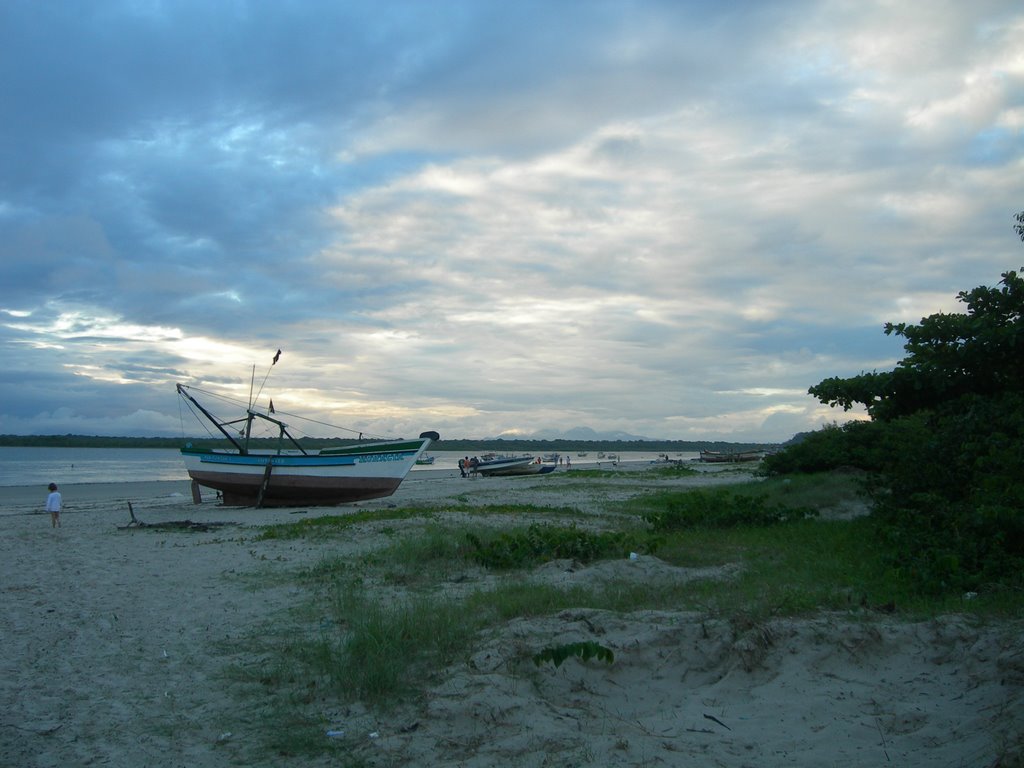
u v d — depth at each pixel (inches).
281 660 261.0
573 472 1919.3
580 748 179.5
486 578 399.9
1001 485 363.9
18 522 800.9
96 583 416.5
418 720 202.8
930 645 233.3
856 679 216.5
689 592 323.3
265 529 668.1
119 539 618.2
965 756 158.1
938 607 279.1
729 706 205.6
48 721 212.4
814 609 275.1
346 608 318.0
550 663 227.1
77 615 339.0
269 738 197.8
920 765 158.6
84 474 2155.5
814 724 188.9
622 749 176.7
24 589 400.2
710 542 481.4
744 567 382.6
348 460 978.1
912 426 519.2
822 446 1028.5
